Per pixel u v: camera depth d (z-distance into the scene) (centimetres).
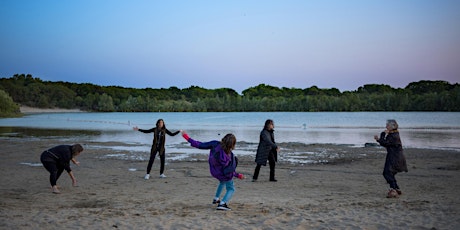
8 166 1581
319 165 1683
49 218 675
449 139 3166
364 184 1186
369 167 1606
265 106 18962
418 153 2077
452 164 1661
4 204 850
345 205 817
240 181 1243
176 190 1072
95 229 604
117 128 5159
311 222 649
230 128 5262
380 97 16912
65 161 1037
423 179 1272
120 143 2805
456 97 14850
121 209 775
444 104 15138
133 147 2508
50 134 3888
